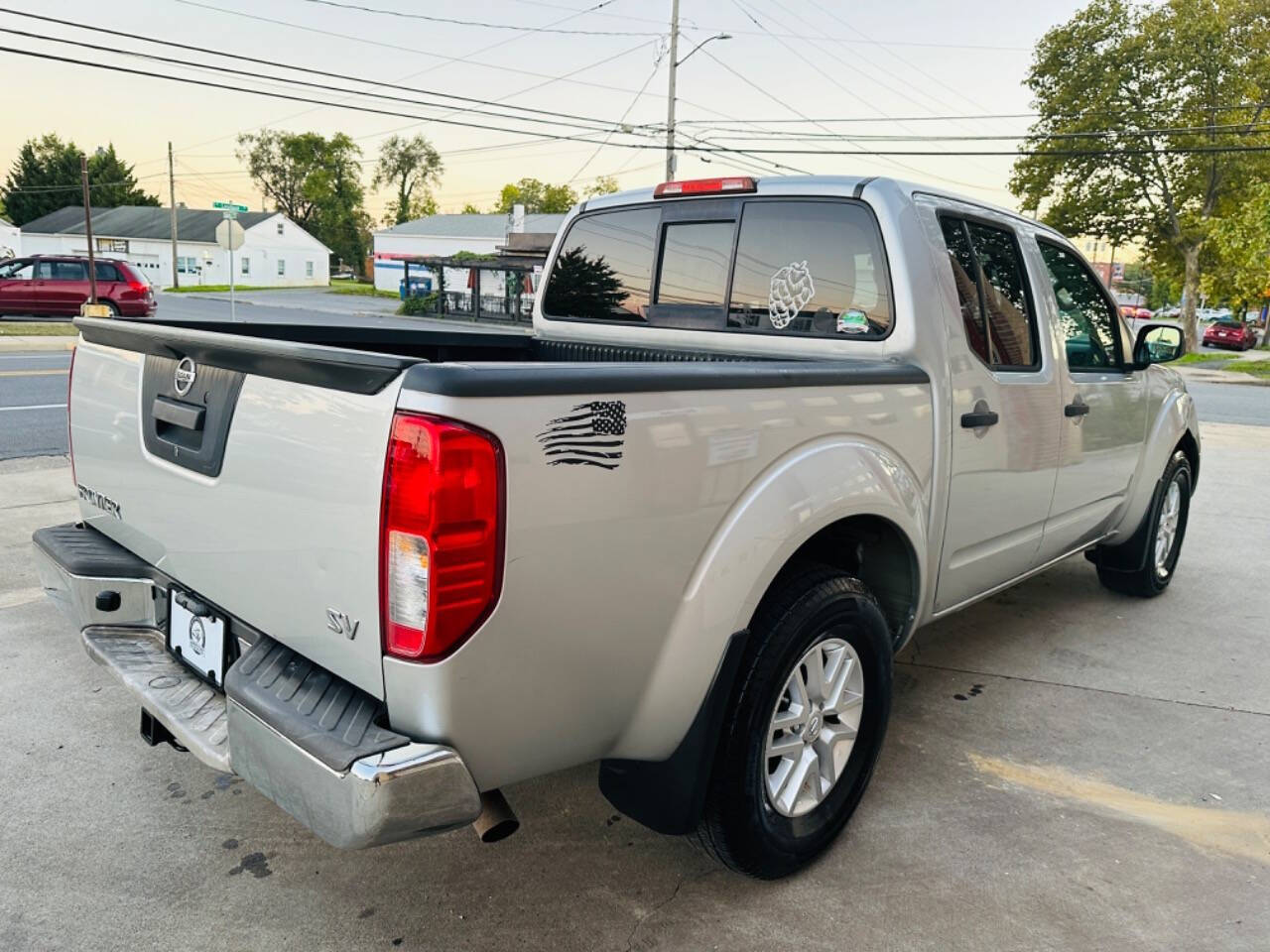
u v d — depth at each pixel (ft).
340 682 6.23
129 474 8.14
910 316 9.20
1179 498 16.71
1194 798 9.95
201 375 7.07
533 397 5.73
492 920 7.63
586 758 6.77
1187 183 107.45
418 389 5.43
